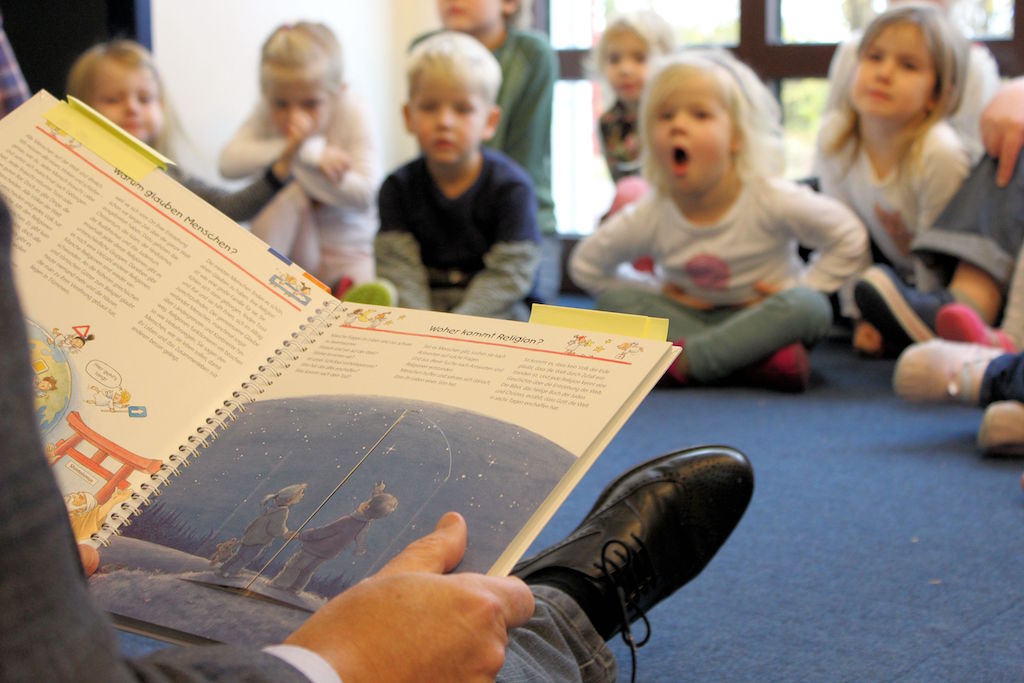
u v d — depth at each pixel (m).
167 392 0.59
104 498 0.55
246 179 2.53
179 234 0.63
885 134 2.13
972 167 2.06
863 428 1.65
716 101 2.04
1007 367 1.53
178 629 0.48
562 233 3.06
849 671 0.89
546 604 0.73
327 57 2.33
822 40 2.68
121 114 2.14
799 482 1.39
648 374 0.54
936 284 2.10
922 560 1.12
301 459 0.55
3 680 0.26
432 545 0.47
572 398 0.54
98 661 0.28
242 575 0.50
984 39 2.44
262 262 0.64
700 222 2.13
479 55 2.13
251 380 0.60
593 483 1.41
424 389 0.57
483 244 2.16
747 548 1.17
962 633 0.95
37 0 2.29
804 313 1.89
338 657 0.39
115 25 2.28
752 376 1.95
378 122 3.11
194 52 2.47
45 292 0.60
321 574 0.49
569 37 3.02
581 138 3.02
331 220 2.42
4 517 0.26
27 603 0.27
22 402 0.27
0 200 0.29
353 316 0.63
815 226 2.09
